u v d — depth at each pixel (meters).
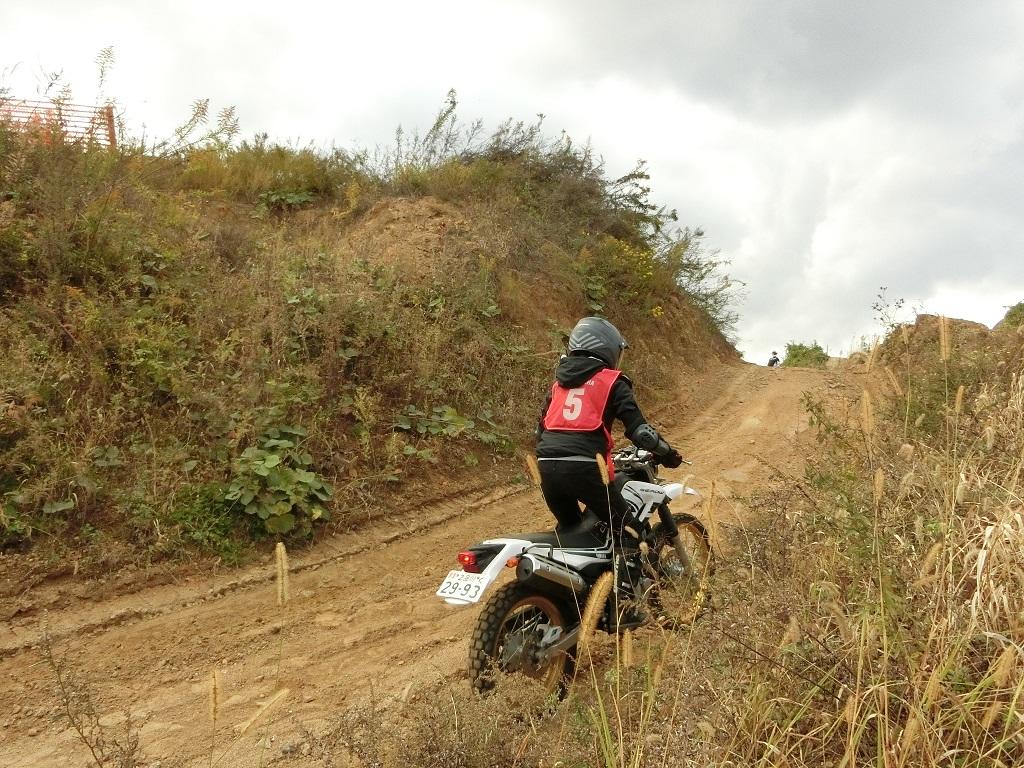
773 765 2.96
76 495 6.04
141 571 5.88
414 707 4.29
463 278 11.41
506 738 3.47
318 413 7.92
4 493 5.93
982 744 2.81
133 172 9.87
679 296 17.16
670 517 5.04
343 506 7.22
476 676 4.08
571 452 4.60
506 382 10.35
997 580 3.36
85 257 8.02
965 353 7.30
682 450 10.77
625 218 17.14
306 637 5.45
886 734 2.83
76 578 5.68
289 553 6.58
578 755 3.36
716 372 15.78
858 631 3.27
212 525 6.40
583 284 14.02
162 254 8.86
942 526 3.54
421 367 9.15
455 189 14.66
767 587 3.82
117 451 6.53
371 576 6.46
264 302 8.51
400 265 10.96
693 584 4.58
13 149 8.66
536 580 4.30
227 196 13.62
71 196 8.31
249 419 7.24
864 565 3.65
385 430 8.43
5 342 6.89
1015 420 4.87
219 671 4.97
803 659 3.24
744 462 9.89
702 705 3.31
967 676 3.04
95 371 6.88
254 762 3.99
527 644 4.27
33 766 3.98
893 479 4.29
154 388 7.18
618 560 4.62
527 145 17.14
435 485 8.20
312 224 13.53
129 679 4.83
